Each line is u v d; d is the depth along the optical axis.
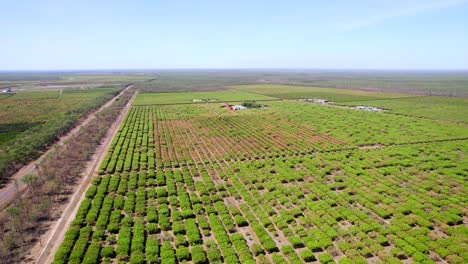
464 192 52.97
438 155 73.06
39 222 43.94
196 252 36.38
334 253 36.81
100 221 43.19
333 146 82.38
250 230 42.28
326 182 58.59
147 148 81.94
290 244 38.84
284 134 96.62
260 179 59.09
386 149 78.19
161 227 42.50
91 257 35.31
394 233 40.81
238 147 83.06
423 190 53.25
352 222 43.75
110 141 90.50
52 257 36.47
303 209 47.62
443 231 41.62
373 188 54.34
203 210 47.59
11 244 38.03
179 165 68.62
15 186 57.62
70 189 55.66
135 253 36.22
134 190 54.88
